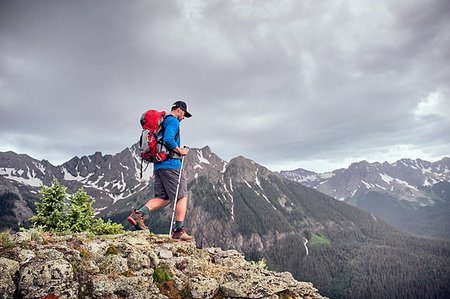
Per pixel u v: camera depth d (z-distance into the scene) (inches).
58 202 829.8
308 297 208.8
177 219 237.6
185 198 238.4
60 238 187.8
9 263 129.9
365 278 7426.2
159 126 215.9
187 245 233.0
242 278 199.9
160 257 205.3
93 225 865.5
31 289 124.6
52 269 133.5
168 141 206.5
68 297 129.9
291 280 227.3
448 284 6712.6
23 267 132.7
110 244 183.5
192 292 175.5
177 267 198.7
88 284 146.0
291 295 204.8
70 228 807.1
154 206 235.3
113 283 151.3
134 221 225.8
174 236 241.9
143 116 222.8
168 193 228.1
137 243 206.1
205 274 197.3
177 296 170.4
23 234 165.3
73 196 871.7
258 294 185.3
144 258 183.5
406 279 7313.0
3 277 122.7
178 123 217.8
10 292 121.8
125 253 181.3
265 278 205.9
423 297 6323.8
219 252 268.8
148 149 210.7
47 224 800.3
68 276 136.9
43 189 817.5
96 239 208.1
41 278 128.5
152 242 228.4
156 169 226.7
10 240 155.9
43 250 151.3
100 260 167.6
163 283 175.2
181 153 226.1
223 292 186.7
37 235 172.9
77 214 831.7
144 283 162.1
